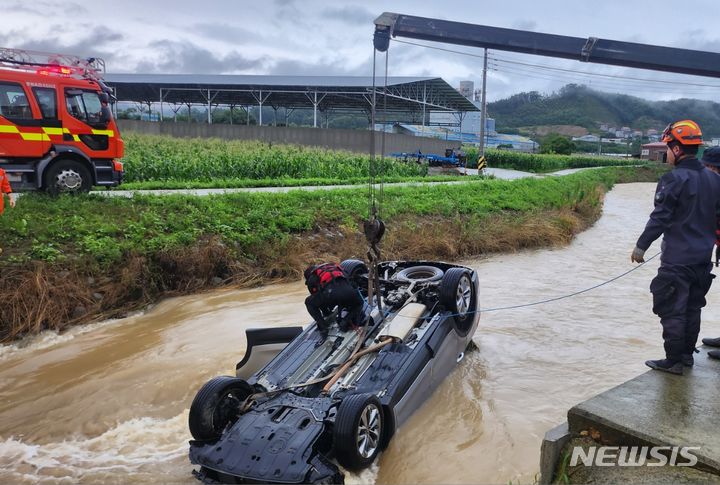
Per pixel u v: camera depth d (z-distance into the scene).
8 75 14.19
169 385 6.86
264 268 12.04
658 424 4.17
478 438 5.58
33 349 8.38
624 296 10.88
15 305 8.87
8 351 8.31
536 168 54.72
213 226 12.59
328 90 50.75
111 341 8.55
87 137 15.34
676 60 5.01
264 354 6.56
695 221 4.99
